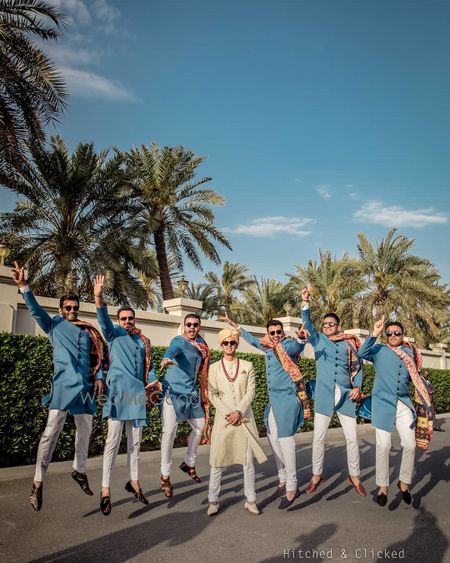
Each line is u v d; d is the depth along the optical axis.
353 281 28.44
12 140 13.02
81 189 19.09
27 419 7.39
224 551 3.80
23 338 7.50
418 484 6.29
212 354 10.89
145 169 22.28
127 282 19.80
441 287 29.19
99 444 8.28
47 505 5.02
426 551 3.88
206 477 6.51
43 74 13.24
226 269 38.69
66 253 18.81
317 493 5.68
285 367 5.29
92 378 4.99
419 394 5.33
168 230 23.20
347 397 5.60
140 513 4.77
